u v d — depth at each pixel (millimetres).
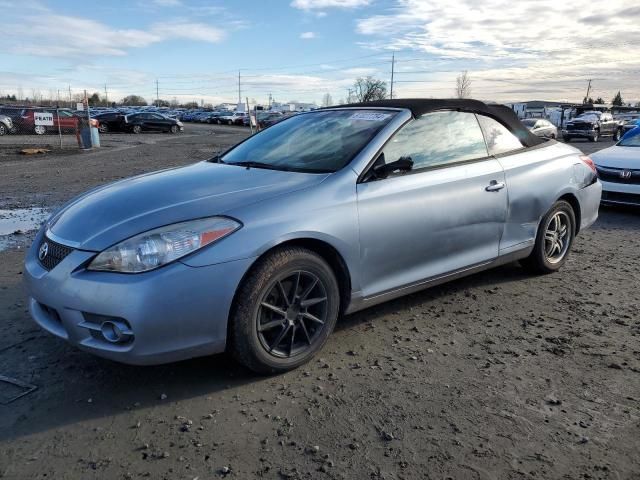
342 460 2516
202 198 3180
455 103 4285
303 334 3361
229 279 2945
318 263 3299
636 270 5402
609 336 3846
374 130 3820
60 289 2922
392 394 3072
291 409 2926
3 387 3125
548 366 3404
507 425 2781
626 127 34531
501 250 4496
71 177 12133
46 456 2539
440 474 2422
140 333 2777
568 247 5262
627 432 2729
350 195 3434
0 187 10664
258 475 2416
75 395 3055
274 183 3398
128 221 2988
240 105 63250
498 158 4453
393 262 3695
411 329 3947
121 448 2600
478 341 3756
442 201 3908
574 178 5070
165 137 31172
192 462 2500
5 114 30812
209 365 3398
